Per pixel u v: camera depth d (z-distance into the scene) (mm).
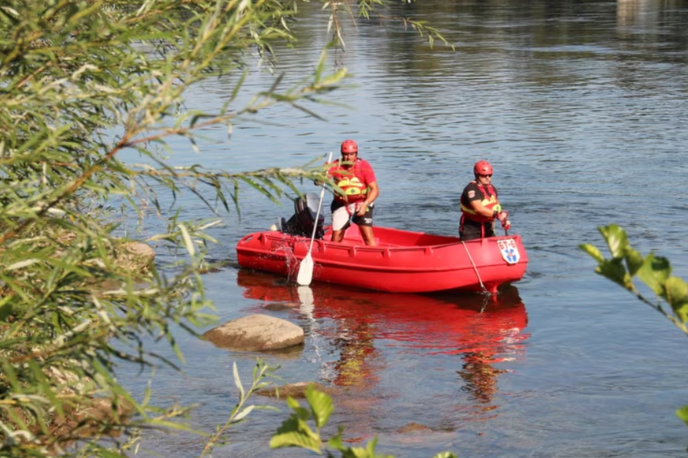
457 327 18219
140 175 6109
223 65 6281
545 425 13344
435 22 86250
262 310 19766
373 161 33500
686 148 33906
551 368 15711
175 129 5031
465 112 42625
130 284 5336
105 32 5895
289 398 3268
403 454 12422
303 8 99562
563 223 25141
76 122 6766
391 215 26656
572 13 94500
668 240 23156
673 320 3133
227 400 14320
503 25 83062
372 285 21375
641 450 12445
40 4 5590
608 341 16984
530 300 19781
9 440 5184
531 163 32344
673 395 14359
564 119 40281
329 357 16516
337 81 4891
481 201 20812
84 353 5352
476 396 14523
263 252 22828
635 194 27766
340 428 3250
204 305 5320
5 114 5965
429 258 20719
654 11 95625
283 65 57062
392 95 47781
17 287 5469
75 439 5516
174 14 6891
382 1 8688
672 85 48750
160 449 12289
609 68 55531
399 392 14758
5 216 5297
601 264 3168
